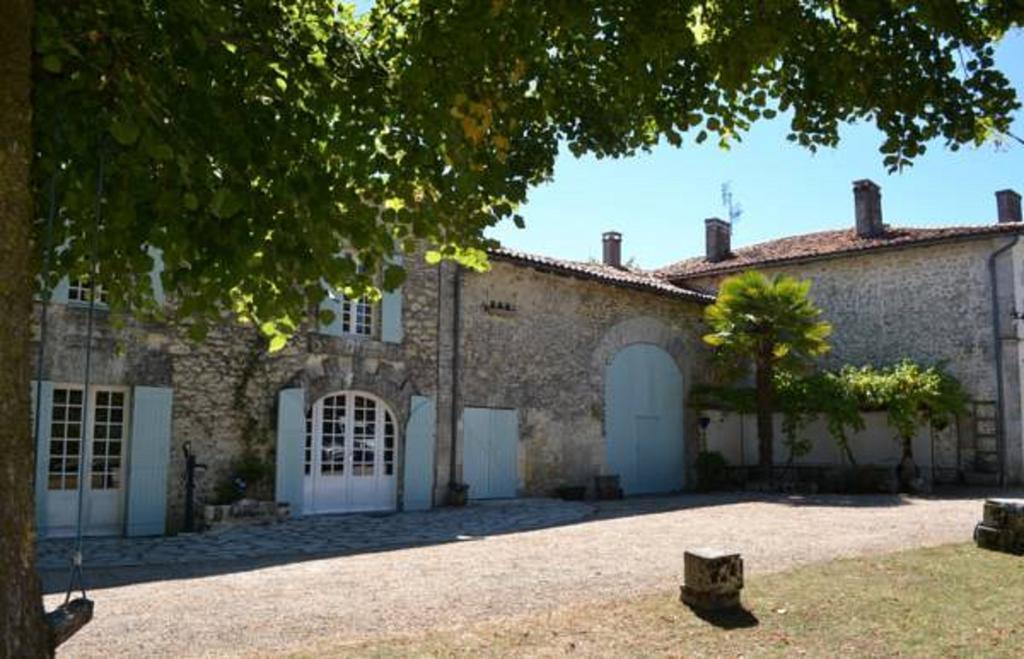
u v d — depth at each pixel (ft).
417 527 37.24
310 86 13.48
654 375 61.57
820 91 15.06
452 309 49.26
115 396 35.88
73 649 16.57
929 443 60.08
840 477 56.49
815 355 61.05
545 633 17.52
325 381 42.75
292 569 25.96
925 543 28.91
